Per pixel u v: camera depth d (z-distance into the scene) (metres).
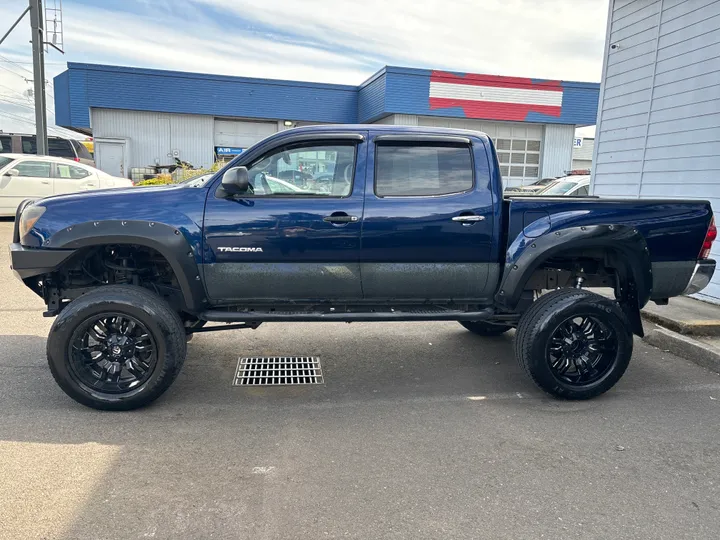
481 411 4.15
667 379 4.87
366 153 4.20
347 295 4.27
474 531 2.70
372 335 6.07
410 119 23.64
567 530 2.72
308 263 4.12
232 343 5.68
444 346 5.74
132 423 3.80
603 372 4.39
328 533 2.65
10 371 4.68
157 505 2.85
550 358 4.29
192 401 4.23
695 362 5.29
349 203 4.12
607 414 4.13
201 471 3.20
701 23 7.11
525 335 4.27
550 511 2.88
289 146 4.18
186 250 3.97
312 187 4.18
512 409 4.20
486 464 3.35
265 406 4.17
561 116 24.69
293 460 3.35
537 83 24.12
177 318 4.05
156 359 3.94
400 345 5.75
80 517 2.72
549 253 4.20
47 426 3.71
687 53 7.36
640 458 3.47
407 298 4.35
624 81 8.55
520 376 4.93
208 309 4.26
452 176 4.30
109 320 3.99
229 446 3.51
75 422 3.79
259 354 5.37
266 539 2.60
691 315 6.33
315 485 3.08
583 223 4.29
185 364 5.03
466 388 4.62
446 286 4.31
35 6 15.80
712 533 2.73
